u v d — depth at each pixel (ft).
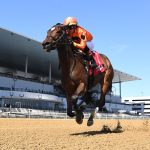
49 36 30.19
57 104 250.78
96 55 34.73
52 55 261.24
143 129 42.73
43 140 27.17
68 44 30.42
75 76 30.48
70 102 31.50
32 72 318.24
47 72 319.27
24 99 226.58
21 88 238.89
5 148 21.80
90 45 34.01
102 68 34.86
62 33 30.32
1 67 291.58
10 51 241.96
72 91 31.27
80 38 32.17
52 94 254.68
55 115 170.19
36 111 207.21
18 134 32.81
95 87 36.37
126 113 322.75
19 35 220.02
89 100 34.91
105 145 24.40
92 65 33.47
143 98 544.62
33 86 248.32
